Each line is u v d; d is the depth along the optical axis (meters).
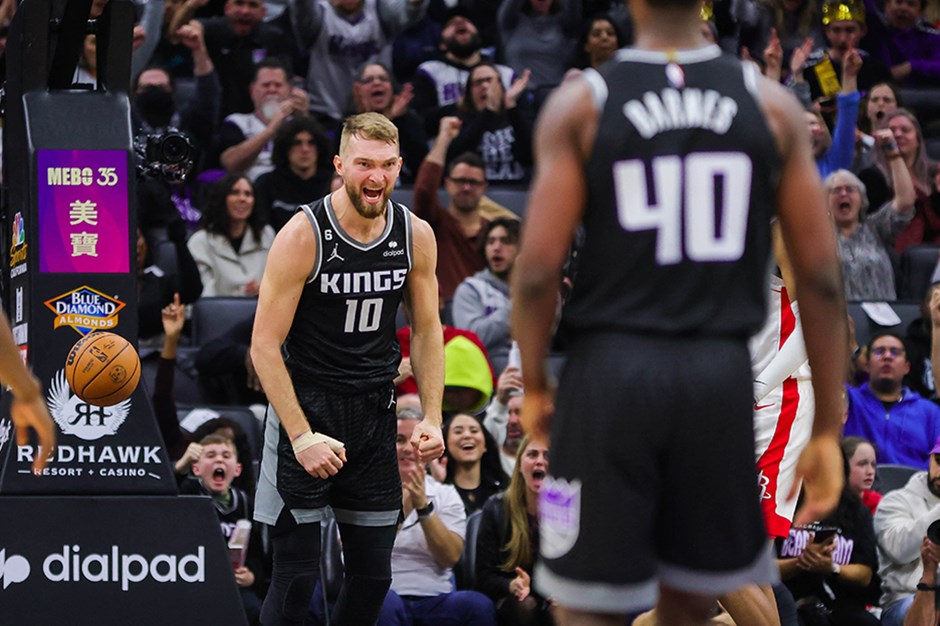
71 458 12.23
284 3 28.78
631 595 7.61
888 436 20.73
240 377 20.44
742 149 7.63
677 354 7.56
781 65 28.69
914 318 23.17
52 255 12.26
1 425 12.57
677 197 7.58
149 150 12.98
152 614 12.07
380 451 12.81
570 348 7.84
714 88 7.69
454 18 27.06
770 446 13.16
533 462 16.70
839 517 17.30
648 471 7.62
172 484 12.37
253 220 22.56
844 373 7.93
